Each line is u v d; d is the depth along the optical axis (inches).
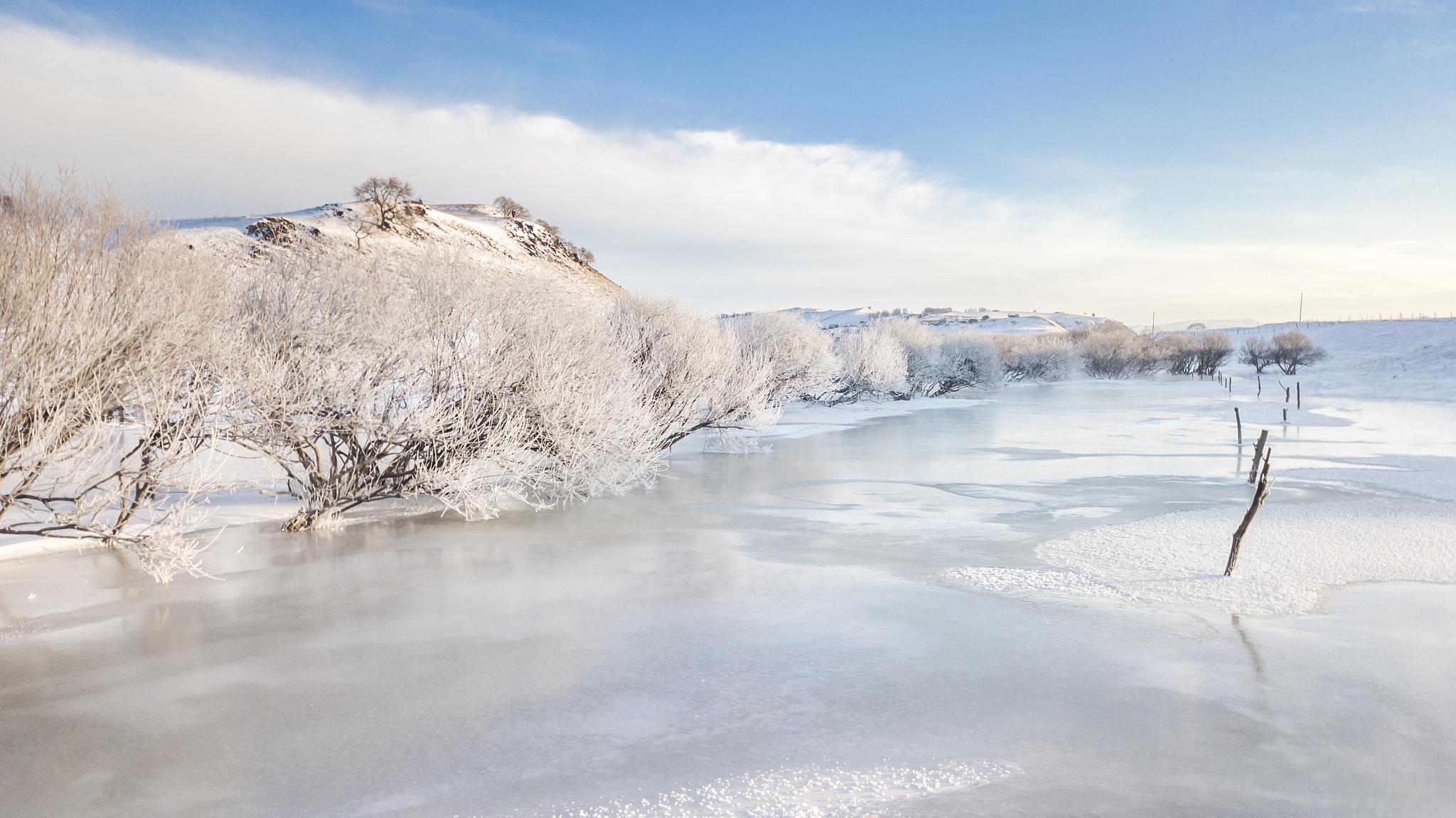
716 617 321.4
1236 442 987.9
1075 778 196.1
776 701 241.0
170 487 414.3
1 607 334.0
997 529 491.8
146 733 221.1
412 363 511.2
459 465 513.3
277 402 450.6
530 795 188.9
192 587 365.1
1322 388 2268.7
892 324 1958.7
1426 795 188.5
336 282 497.0
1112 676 259.1
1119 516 533.6
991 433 1106.7
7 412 318.3
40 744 215.5
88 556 419.2
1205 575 378.3
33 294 315.6
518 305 571.8
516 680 258.1
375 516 527.2
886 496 615.2
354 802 186.2
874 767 201.8
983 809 182.2
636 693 247.8
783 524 508.7
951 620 317.1
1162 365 3558.1
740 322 1236.5
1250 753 208.8
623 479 662.5
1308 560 406.0
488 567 402.0
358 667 269.1
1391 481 670.5
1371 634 299.0
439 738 218.1
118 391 355.6
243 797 188.9
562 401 550.0
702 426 871.7
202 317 390.9
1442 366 2741.1
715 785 193.0
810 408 1535.4
